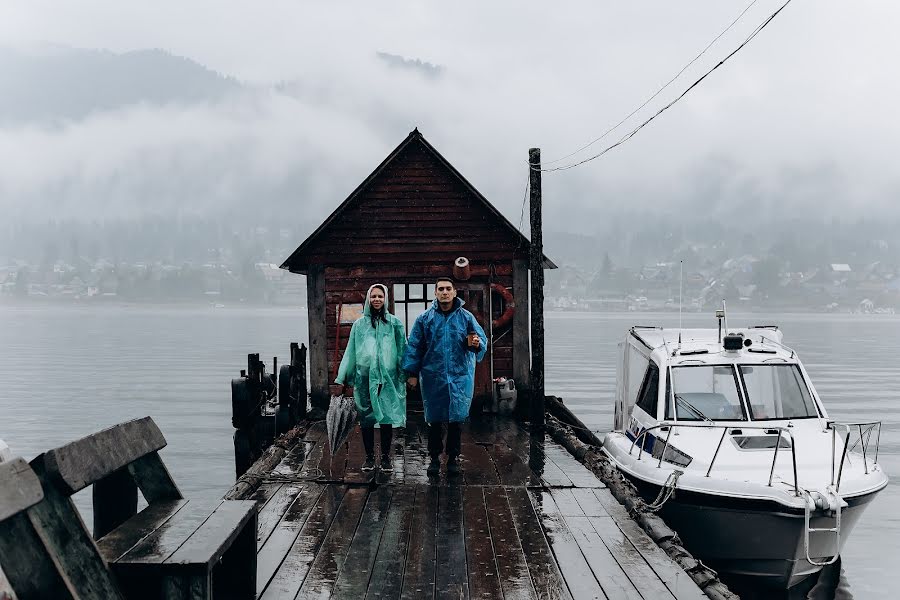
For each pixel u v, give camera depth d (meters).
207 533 4.32
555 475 9.07
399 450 10.59
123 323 193.25
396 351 8.87
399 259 14.70
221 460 25.47
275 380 13.73
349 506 7.61
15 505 3.12
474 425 13.10
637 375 12.48
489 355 14.56
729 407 10.56
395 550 6.28
